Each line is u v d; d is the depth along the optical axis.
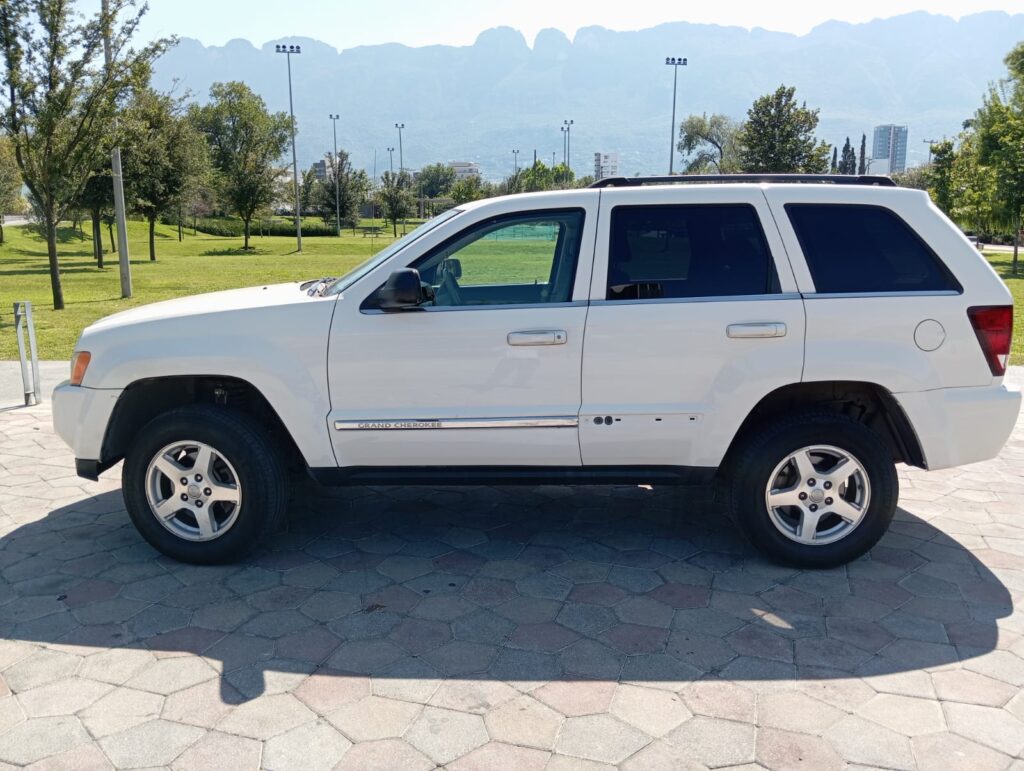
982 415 4.18
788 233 4.20
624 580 4.24
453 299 4.43
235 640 3.63
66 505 5.41
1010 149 33.88
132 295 21.81
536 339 4.11
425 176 149.12
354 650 3.55
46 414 7.93
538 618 3.83
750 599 4.02
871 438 4.18
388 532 4.95
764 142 47.22
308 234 96.81
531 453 4.25
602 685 3.27
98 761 2.80
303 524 5.09
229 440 4.25
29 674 3.36
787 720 3.03
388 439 4.25
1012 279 29.34
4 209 51.31
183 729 2.99
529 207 4.30
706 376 4.14
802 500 4.27
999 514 5.20
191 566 4.44
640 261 4.22
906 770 2.75
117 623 3.79
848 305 4.12
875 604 3.96
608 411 4.18
